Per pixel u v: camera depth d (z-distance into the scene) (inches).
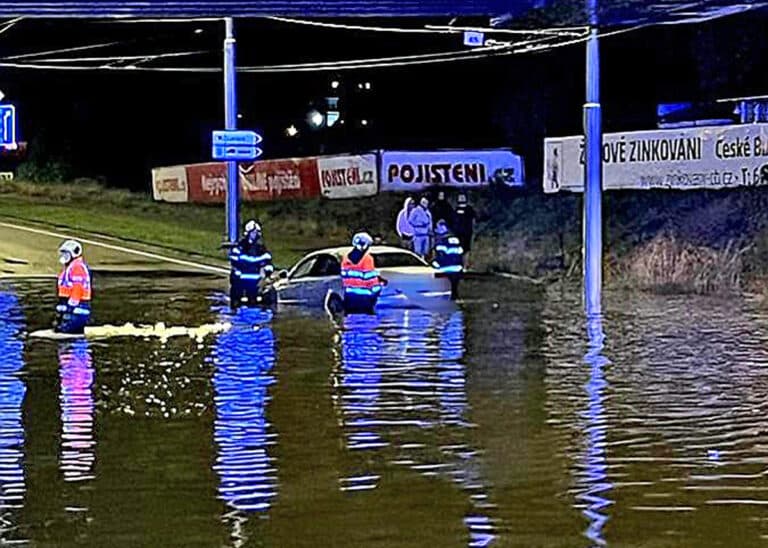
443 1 2070.6
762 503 951.6
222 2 2027.6
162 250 3646.7
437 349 1774.1
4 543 862.5
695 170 2989.7
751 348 1765.5
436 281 2407.7
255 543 856.9
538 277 2928.2
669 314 2201.0
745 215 2780.5
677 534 874.8
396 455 1107.9
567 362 1643.7
